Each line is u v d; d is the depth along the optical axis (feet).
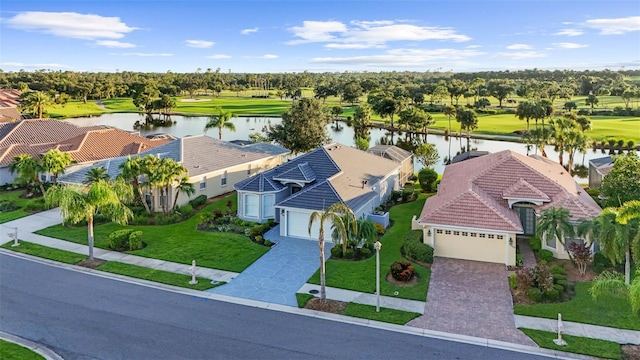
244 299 73.10
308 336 61.62
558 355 57.11
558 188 102.01
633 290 53.42
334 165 123.03
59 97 490.90
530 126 346.13
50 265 87.40
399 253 94.38
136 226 112.16
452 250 91.66
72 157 155.94
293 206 102.94
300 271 84.64
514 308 69.97
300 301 72.08
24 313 67.82
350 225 88.69
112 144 173.99
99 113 484.74
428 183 149.89
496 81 591.78
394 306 70.85
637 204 67.36
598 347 58.54
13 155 159.02
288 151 173.47
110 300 72.43
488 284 79.05
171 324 64.75
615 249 70.13
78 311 68.54
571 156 189.37
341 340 60.64
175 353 57.26
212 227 110.01
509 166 109.60
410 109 339.98
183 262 88.84
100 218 116.06
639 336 61.41
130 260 89.92
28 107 345.72
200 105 570.46
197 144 148.97
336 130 370.32
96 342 59.77
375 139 319.06
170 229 109.91
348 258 91.15
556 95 516.32
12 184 153.58
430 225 91.04
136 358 56.13
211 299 73.10
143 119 440.04
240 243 99.76
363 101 637.71
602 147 259.39
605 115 408.67
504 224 87.30
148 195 125.29
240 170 151.64
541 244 94.32
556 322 65.51
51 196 87.40
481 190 104.27
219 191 143.33
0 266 86.58
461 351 57.98
